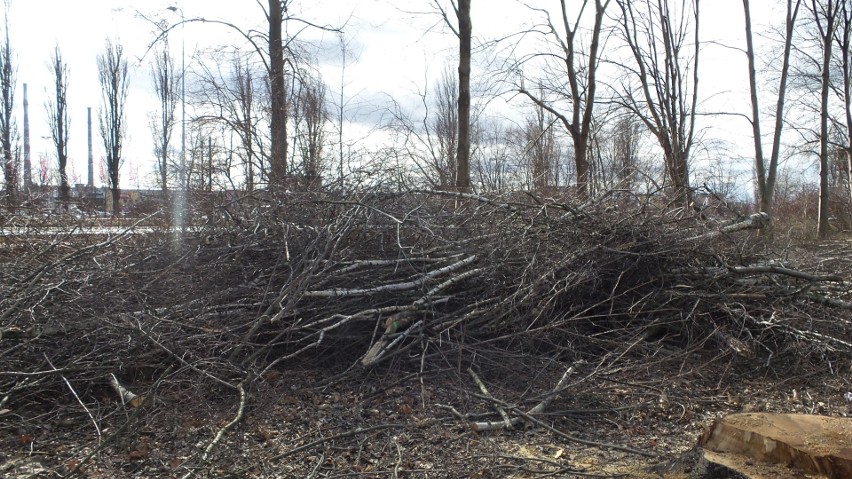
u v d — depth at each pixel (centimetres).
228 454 383
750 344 597
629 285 638
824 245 985
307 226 611
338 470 368
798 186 2875
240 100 1139
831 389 533
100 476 354
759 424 322
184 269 599
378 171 685
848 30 2220
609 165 1555
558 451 401
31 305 498
